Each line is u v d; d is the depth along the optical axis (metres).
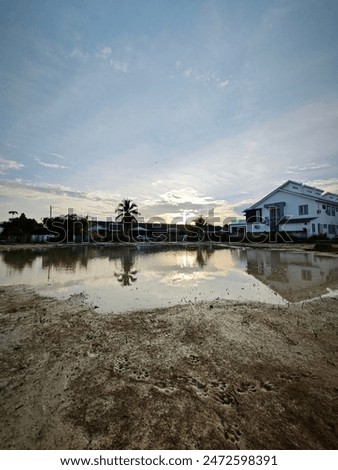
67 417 2.26
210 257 16.69
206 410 2.34
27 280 8.94
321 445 1.98
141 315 5.09
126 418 2.24
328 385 2.69
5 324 4.59
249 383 2.76
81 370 3.05
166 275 10.02
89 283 8.47
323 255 15.29
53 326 4.50
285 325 4.45
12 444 2.01
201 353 3.46
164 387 2.71
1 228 37.19
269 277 9.23
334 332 4.14
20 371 3.04
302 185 32.78
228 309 5.41
